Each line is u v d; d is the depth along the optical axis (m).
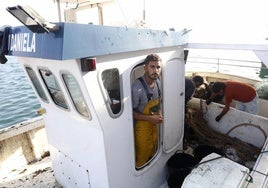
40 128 4.20
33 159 4.13
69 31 1.53
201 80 4.49
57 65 1.97
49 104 2.73
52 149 3.13
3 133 3.65
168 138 3.06
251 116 3.57
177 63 2.94
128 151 2.44
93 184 2.56
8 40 2.13
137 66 2.41
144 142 2.65
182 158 3.12
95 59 1.79
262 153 2.44
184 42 2.90
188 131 4.11
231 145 3.67
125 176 2.48
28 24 1.44
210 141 3.82
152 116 2.50
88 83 1.85
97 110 1.99
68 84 2.09
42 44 1.67
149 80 2.46
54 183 3.42
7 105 12.60
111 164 2.27
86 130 2.30
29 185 3.42
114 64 2.04
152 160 2.89
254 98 3.94
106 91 2.04
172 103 2.98
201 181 2.01
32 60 2.32
